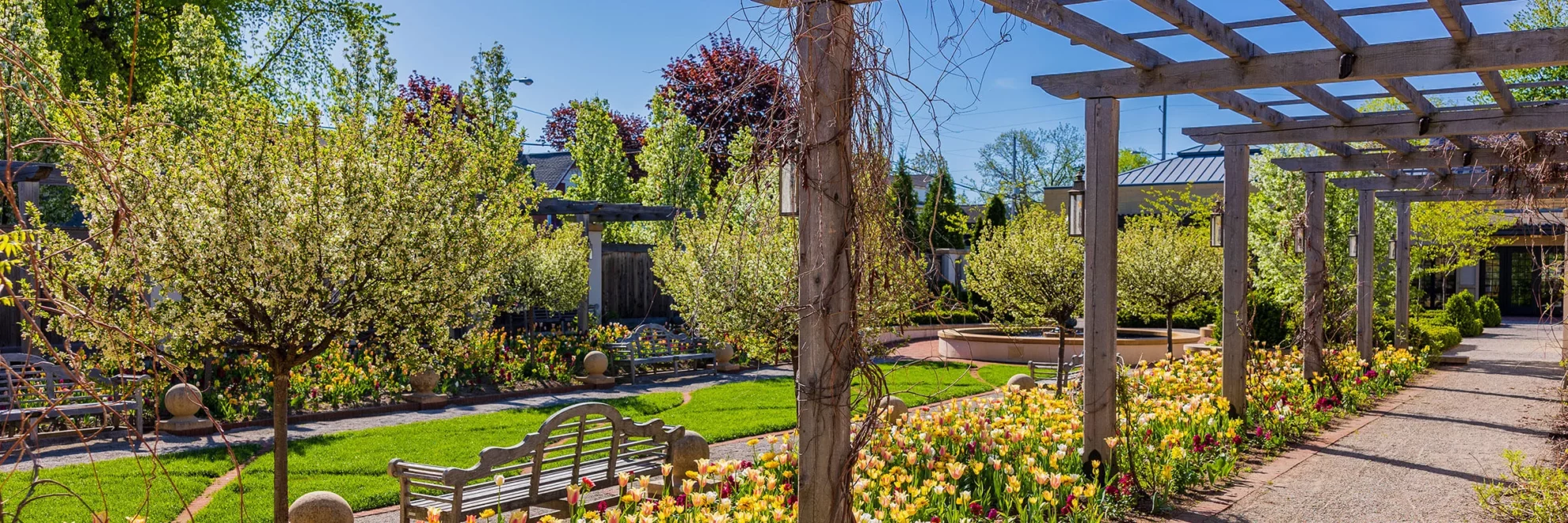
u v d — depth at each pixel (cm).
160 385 273
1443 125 748
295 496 646
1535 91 1611
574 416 528
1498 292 2744
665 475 512
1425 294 2350
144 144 473
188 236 484
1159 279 1383
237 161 507
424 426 944
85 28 1928
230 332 516
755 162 364
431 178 558
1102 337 604
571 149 2470
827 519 362
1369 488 621
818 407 360
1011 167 4503
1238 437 722
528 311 1670
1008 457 609
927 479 518
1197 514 554
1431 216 1745
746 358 1560
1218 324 1496
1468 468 684
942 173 388
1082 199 950
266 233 498
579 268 1574
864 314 367
